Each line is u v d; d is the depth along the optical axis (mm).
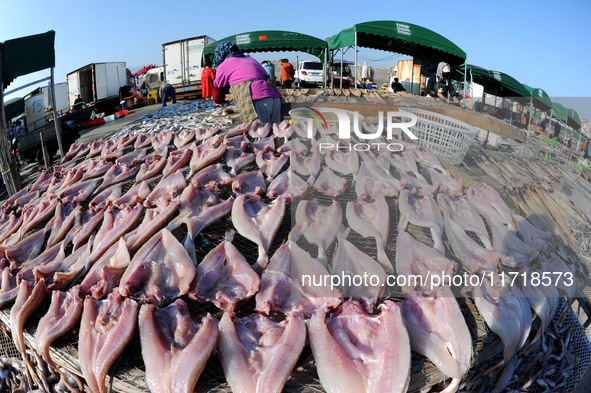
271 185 3639
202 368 2008
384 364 1952
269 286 2541
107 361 2127
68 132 14727
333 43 13609
